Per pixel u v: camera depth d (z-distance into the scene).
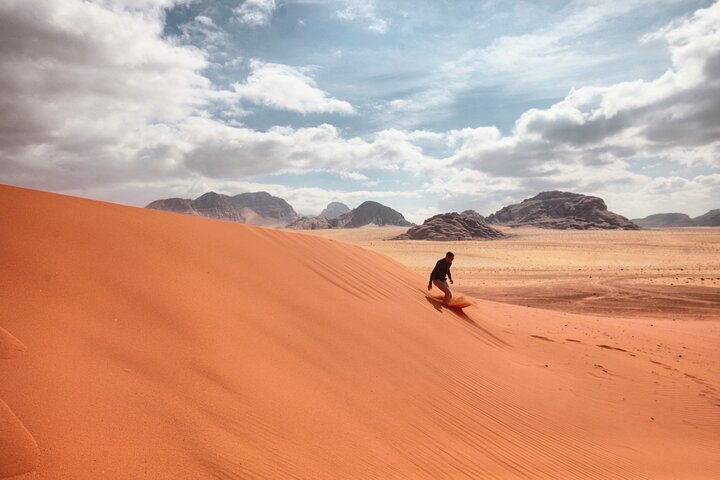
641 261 57.78
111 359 3.32
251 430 3.36
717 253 71.69
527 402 6.78
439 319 9.27
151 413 2.98
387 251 67.75
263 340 4.87
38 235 4.45
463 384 6.51
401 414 4.86
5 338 2.95
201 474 2.69
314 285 7.60
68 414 2.62
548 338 11.59
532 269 44.72
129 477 2.43
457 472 4.18
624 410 7.59
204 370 3.80
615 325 15.70
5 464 2.16
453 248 77.56
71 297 3.81
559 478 4.77
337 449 3.67
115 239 5.21
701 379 10.02
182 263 5.61
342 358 5.48
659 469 5.61
